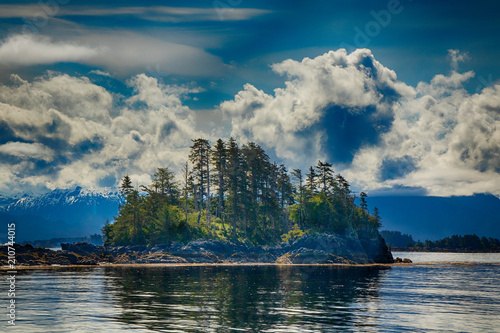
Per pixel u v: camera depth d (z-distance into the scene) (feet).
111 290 208.13
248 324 132.67
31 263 395.55
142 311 151.53
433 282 270.87
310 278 286.25
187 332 121.80
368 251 525.34
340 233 523.70
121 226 513.04
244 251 483.92
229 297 189.16
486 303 183.01
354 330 127.34
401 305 173.68
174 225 491.31
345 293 208.54
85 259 433.48
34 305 162.91
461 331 129.29
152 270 348.59
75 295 189.67
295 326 130.93
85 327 126.72
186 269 363.15
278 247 492.13
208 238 489.26
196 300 178.81
